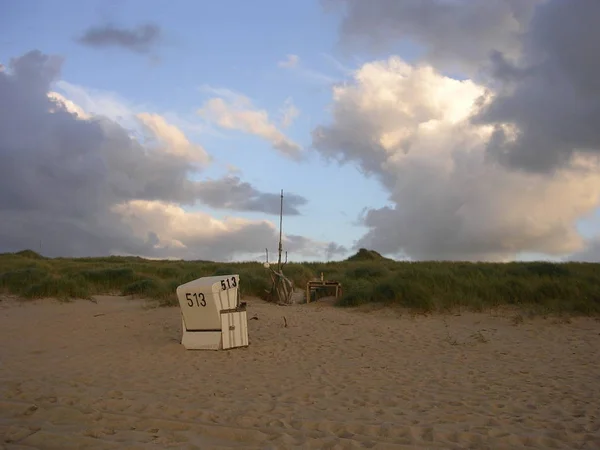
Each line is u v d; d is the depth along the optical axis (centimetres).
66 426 677
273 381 933
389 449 604
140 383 909
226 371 1012
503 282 1862
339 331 1457
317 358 1138
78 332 1427
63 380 921
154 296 2147
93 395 820
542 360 1111
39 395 815
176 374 982
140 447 603
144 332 1435
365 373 998
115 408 757
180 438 638
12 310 1797
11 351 1180
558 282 1778
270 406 770
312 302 2077
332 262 3884
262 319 1650
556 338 1338
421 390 874
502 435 648
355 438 641
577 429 674
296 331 1456
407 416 729
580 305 1584
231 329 1226
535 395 843
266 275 2514
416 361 1107
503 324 1527
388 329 1485
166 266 3503
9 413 727
